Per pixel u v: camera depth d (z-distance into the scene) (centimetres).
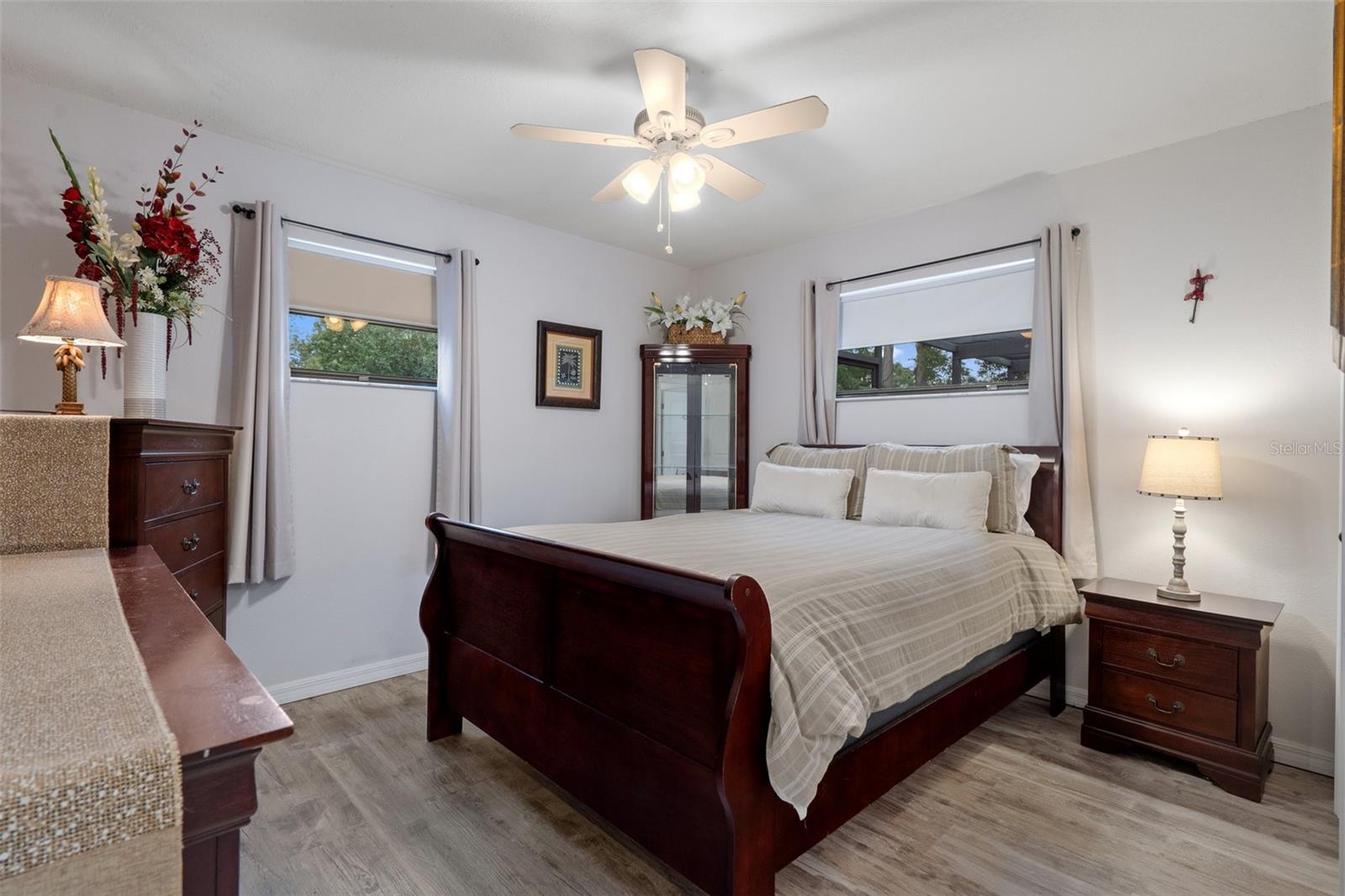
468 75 231
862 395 393
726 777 141
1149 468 255
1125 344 294
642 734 169
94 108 250
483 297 367
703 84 234
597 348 423
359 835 191
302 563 303
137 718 44
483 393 368
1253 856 186
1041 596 263
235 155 282
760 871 148
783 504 359
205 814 46
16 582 87
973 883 172
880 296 384
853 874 176
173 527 187
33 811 35
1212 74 227
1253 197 261
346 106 254
